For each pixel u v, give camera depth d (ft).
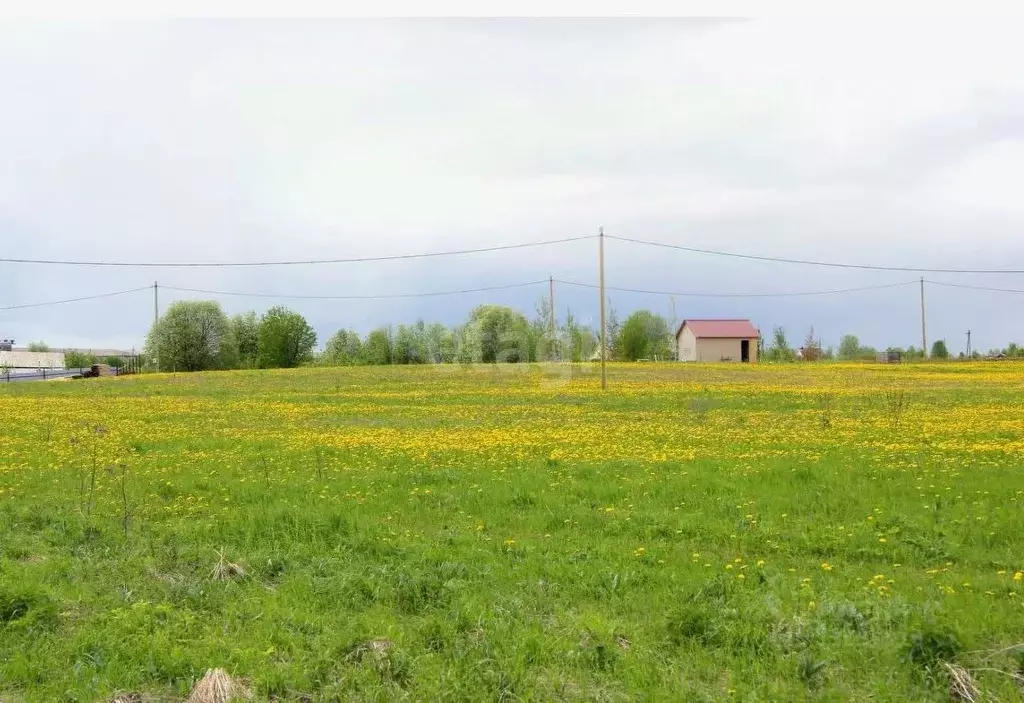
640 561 33.50
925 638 22.63
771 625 25.11
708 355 295.89
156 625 25.96
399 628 25.55
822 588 29.09
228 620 26.76
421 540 37.29
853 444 64.59
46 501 46.62
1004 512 39.37
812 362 245.24
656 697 20.53
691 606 26.00
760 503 43.14
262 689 21.62
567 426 83.71
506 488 48.75
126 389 151.23
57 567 32.17
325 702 20.99
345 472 56.34
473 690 21.27
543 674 22.45
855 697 20.62
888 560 33.42
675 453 61.93
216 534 38.70
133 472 56.59
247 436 78.74
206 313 276.21
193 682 21.91
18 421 94.02
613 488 47.88
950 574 30.50
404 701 20.84
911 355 280.31
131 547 36.09
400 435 77.87
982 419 82.69
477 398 122.21
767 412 94.73
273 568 32.76
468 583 30.19
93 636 24.66
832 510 41.70
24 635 24.82
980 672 21.33
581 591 29.60
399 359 290.97
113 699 20.98
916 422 80.28
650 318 314.96
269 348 305.73
